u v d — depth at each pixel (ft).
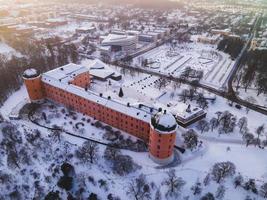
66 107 500.74
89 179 330.75
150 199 305.94
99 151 383.04
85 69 565.53
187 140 398.01
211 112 513.86
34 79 491.31
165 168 355.15
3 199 307.17
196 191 311.88
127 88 608.60
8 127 422.82
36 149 380.78
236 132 440.86
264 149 401.70
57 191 305.53
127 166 341.82
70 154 372.58
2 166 352.69
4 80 570.05
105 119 444.14
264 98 587.68
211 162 369.71
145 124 386.32
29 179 333.01
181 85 641.40
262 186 314.55
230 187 324.19
